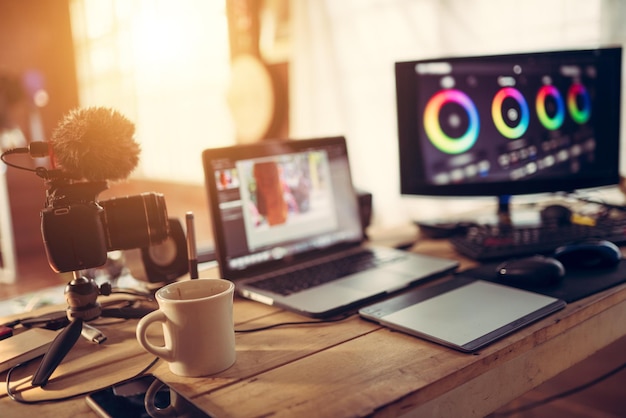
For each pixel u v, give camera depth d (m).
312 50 3.25
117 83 5.84
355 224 1.18
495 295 0.84
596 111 1.26
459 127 1.24
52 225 0.72
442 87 1.23
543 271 0.87
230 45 3.85
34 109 5.71
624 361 1.57
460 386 0.64
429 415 0.61
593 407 1.58
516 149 1.25
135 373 0.67
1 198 3.26
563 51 1.22
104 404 0.58
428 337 0.71
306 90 3.34
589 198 1.46
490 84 1.23
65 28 5.96
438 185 1.26
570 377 1.67
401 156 1.26
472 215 1.46
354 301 0.84
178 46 4.91
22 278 3.42
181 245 0.98
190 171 5.20
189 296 0.69
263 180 1.05
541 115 1.24
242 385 0.62
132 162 0.81
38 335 0.76
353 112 3.04
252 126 3.82
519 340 0.70
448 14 2.33
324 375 0.63
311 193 1.12
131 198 0.80
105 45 5.84
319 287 0.92
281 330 0.78
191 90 4.90
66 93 6.05
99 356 0.72
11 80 4.51
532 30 1.95
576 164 1.27
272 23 3.50
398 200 2.83
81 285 0.81
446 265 1.01
